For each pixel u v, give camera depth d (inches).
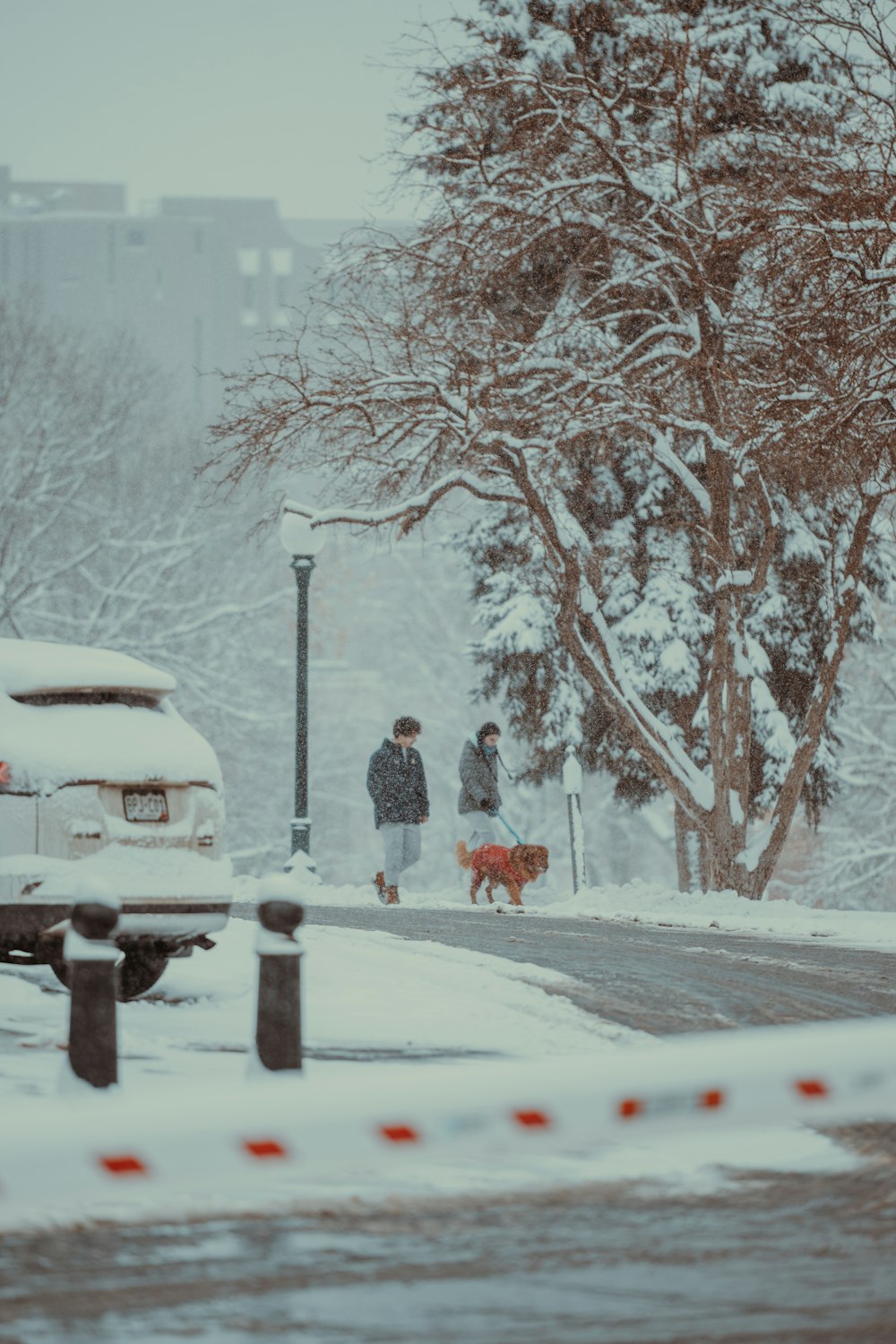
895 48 1667.1
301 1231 428.5
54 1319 356.8
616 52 1955.0
